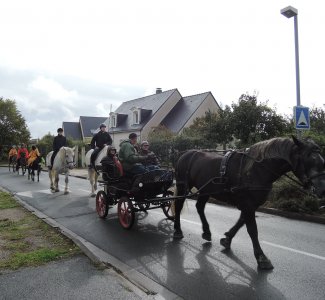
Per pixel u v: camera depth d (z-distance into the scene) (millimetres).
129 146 7883
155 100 39812
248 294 4344
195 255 5828
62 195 12992
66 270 4953
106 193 8680
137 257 5766
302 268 5195
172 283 4691
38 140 47156
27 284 4496
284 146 5035
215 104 36125
